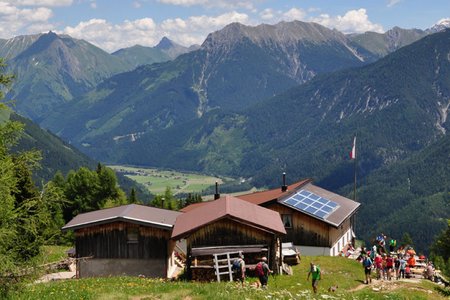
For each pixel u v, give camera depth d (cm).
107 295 2278
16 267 2005
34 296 2173
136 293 2381
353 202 6253
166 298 2230
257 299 2264
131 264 4197
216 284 2720
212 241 3684
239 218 3641
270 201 5222
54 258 4941
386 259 3891
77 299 2167
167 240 4197
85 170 10188
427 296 3127
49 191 2253
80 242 4250
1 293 2036
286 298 2395
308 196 5669
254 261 3675
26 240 2136
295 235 5219
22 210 2123
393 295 2922
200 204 6041
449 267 4078
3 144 2178
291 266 4234
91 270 4225
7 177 2050
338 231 5528
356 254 5478
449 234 8175
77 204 9994
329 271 4066
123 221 4188
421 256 4944
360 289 3444
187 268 3675
